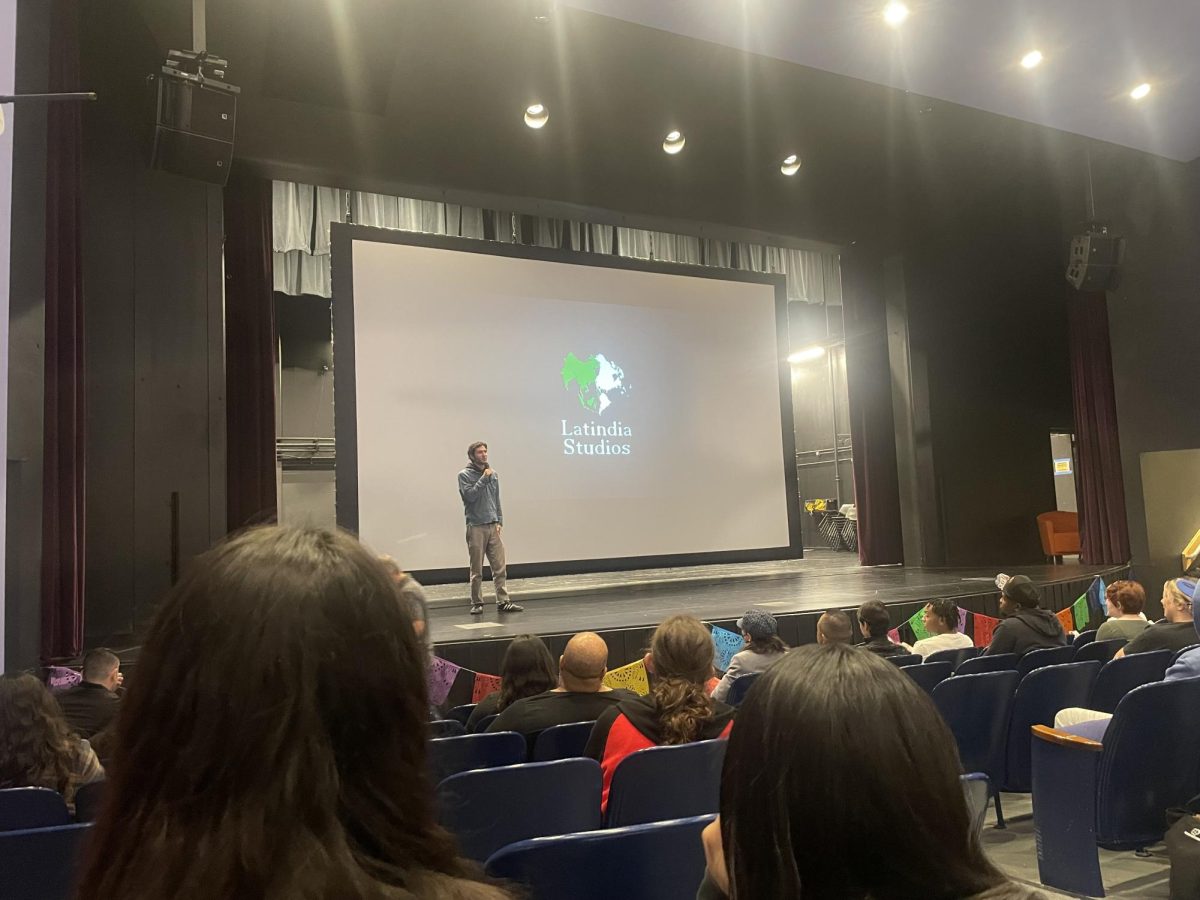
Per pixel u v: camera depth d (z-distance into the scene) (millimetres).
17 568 3934
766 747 594
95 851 432
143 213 5570
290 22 5336
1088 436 9289
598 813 1800
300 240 8695
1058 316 10391
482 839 1686
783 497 8430
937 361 9484
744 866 599
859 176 8008
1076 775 2068
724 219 8211
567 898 1157
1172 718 2096
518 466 7246
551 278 7598
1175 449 8391
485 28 5570
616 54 5918
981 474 9570
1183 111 7223
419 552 6832
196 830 410
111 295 5238
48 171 4332
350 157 6445
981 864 583
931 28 5801
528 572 7176
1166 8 5668
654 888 1202
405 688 468
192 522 5777
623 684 4422
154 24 5234
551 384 7465
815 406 14469
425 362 7008
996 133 7512
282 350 10367
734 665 3266
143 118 5594
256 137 6074
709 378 8219
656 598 6352
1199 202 8133
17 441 3959
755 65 6156
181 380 5777
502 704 2805
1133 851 2547
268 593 438
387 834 444
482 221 9312
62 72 4422
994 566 9203
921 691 626
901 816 555
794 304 11734
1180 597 3129
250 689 415
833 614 3455
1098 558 9148
